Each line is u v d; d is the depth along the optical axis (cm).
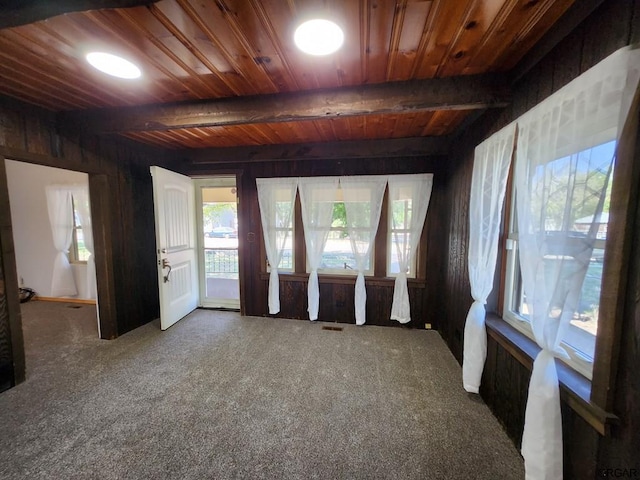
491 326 180
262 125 246
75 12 104
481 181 188
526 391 143
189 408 183
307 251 335
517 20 113
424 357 252
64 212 409
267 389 204
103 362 241
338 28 116
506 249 186
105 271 278
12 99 194
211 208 447
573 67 110
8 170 417
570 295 108
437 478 134
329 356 254
